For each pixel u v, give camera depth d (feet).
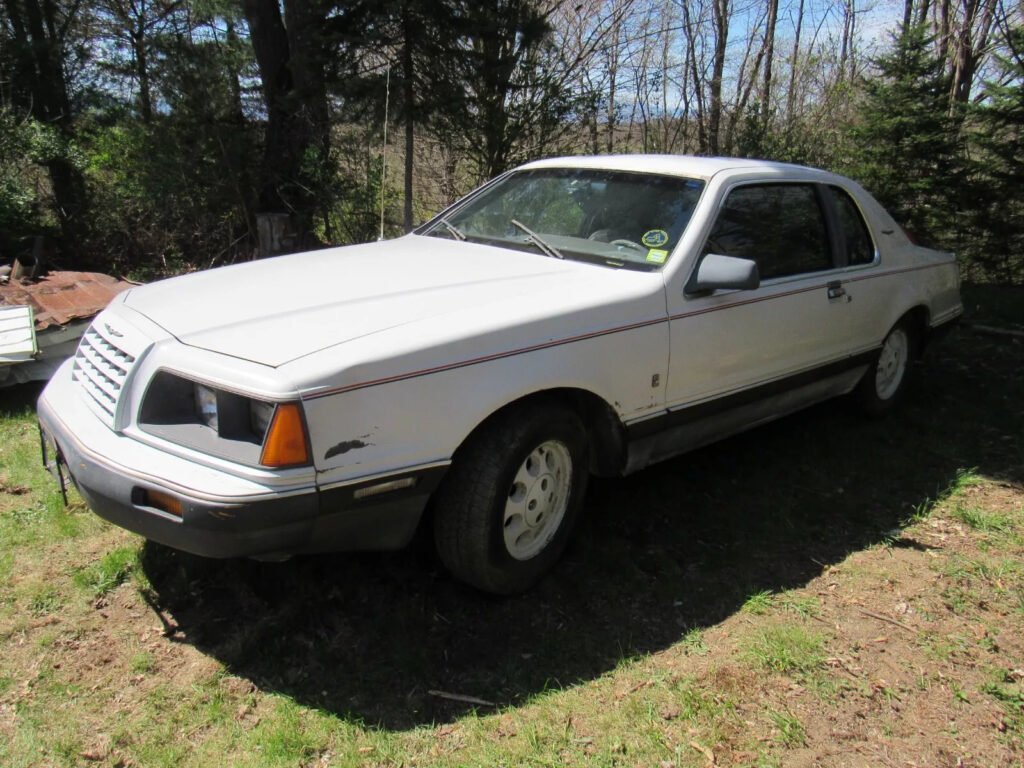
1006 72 35.60
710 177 13.26
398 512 9.44
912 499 14.43
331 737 8.46
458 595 10.96
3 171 38.17
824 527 13.32
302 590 10.80
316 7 32.94
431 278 11.44
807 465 15.53
